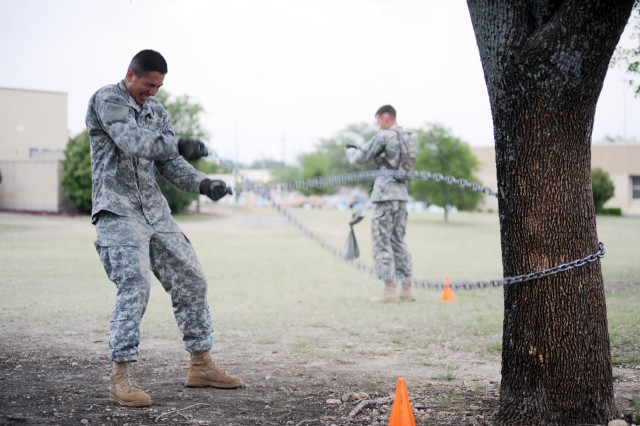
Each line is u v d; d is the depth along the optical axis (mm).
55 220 28891
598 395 4070
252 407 4660
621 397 4789
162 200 4914
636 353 6293
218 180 4684
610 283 11727
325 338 7602
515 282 4102
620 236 25703
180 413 4438
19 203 33844
